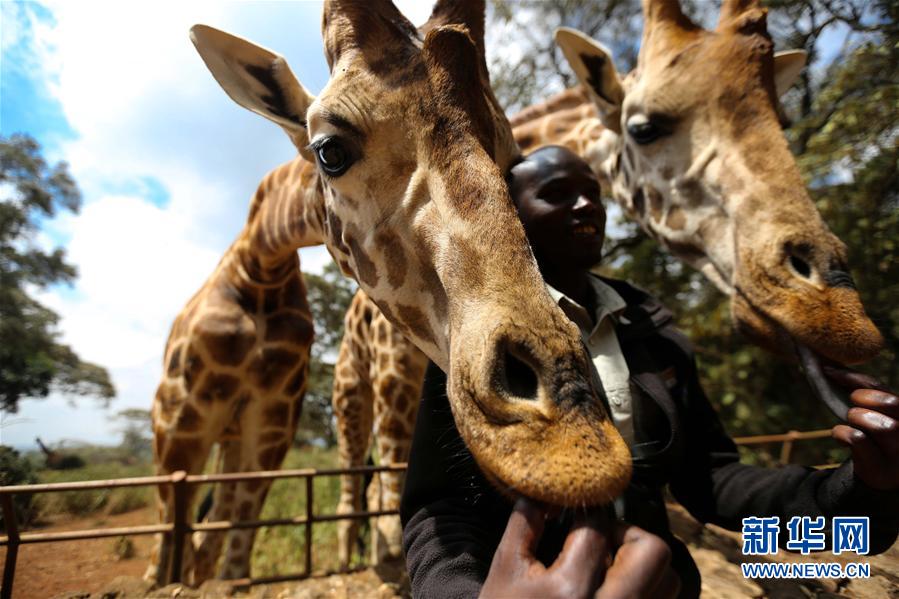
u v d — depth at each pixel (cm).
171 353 409
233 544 405
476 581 120
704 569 306
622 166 388
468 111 146
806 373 216
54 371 1488
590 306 182
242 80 217
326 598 337
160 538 376
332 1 175
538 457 99
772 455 757
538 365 108
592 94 389
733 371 785
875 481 143
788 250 238
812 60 638
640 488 157
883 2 457
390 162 152
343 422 608
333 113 156
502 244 125
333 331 1494
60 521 688
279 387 413
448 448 154
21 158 2220
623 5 1039
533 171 172
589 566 89
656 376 169
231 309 403
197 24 209
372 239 158
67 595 322
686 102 298
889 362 487
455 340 123
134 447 1888
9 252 2172
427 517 145
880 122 473
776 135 268
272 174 400
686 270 856
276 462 422
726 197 275
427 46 150
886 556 256
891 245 508
